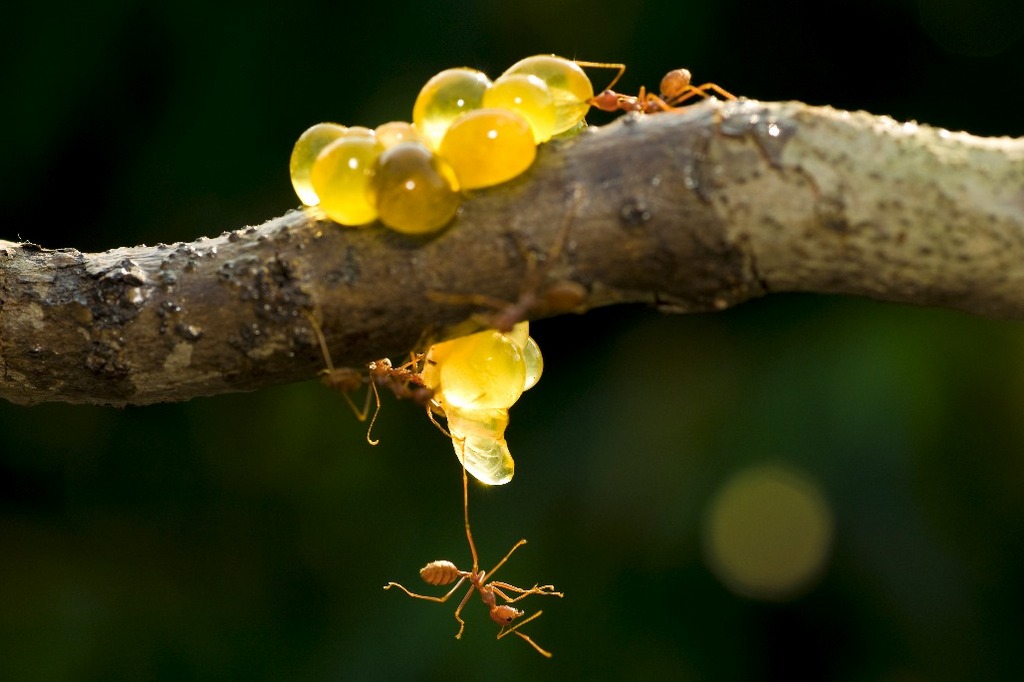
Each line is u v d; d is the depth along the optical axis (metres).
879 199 0.32
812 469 0.50
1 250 0.33
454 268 0.32
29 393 0.34
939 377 0.52
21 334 0.33
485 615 0.52
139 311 0.33
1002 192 0.32
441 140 0.33
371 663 0.52
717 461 0.52
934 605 0.51
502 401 0.33
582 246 0.32
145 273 0.33
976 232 0.32
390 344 0.33
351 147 0.32
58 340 0.33
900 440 0.50
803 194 0.32
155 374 0.33
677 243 0.32
